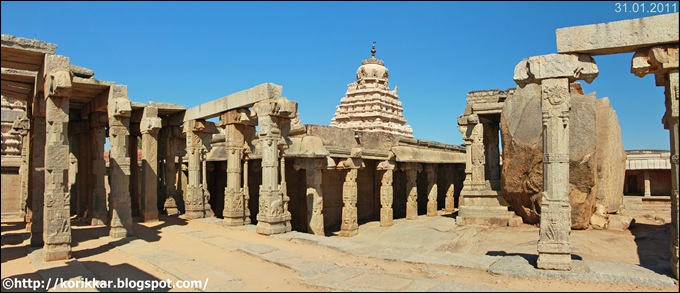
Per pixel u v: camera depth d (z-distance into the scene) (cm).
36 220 1058
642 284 675
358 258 904
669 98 733
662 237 1223
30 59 980
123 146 1170
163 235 1216
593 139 1344
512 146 1501
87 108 1451
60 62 952
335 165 1788
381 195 2006
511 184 1529
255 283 705
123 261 885
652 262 948
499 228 1559
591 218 1421
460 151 2739
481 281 716
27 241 1165
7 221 1689
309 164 1653
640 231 1341
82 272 777
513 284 691
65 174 910
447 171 2502
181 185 2020
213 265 845
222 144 2078
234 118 1398
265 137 1230
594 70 754
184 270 781
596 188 1399
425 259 861
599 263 787
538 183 1448
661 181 2778
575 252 1067
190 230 1290
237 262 872
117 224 1141
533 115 1468
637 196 2656
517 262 804
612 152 1556
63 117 912
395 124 2833
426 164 2281
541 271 732
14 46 899
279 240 1120
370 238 1678
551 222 751
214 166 2180
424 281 690
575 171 1352
